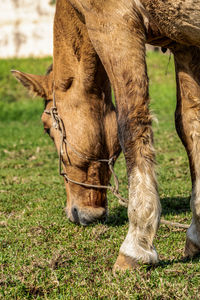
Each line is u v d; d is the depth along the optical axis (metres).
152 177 4.42
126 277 4.41
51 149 15.22
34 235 6.60
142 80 4.48
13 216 8.03
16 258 5.60
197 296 4.08
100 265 5.09
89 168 6.14
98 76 5.77
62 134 6.07
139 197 4.37
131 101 4.48
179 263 4.89
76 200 6.34
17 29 48.62
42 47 47.88
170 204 7.95
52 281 4.75
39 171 12.02
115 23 4.54
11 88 29.42
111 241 6.03
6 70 32.53
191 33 4.49
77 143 6.02
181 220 6.95
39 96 6.44
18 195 9.47
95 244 5.96
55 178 11.00
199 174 4.78
